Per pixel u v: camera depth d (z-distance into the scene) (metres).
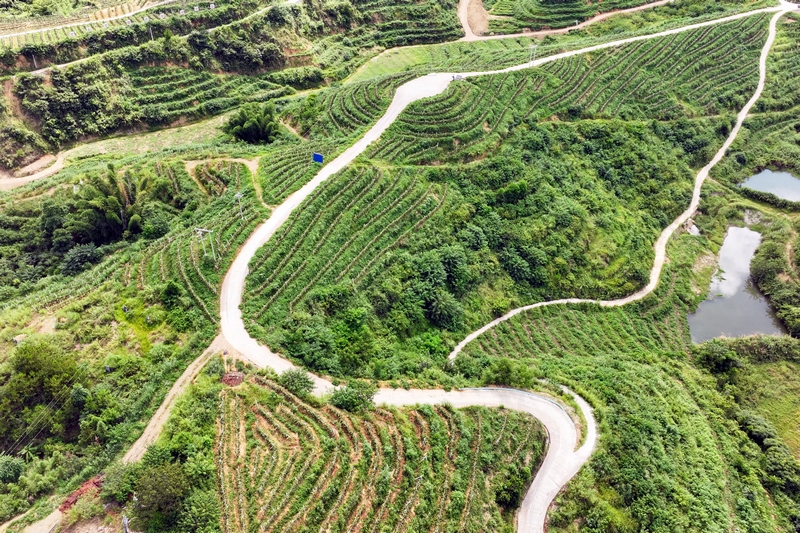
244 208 75.00
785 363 81.81
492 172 92.62
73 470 45.59
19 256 71.31
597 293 87.44
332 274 70.62
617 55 119.75
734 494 60.75
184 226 72.25
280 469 46.50
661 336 85.50
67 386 50.06
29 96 96.06
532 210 89.69
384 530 44.97
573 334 80.75
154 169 82.69
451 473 50.91
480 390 60.84
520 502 52.06
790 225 100.88
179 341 57.66
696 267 96.69
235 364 56.00
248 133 95.50
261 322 61.47
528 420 57.78
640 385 67.62
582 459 55.03
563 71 113.19
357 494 46.19
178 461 45.16
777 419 75.50
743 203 106.50
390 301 71.81
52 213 73.44
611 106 111.44
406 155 90.62
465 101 99.75
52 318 59.16
